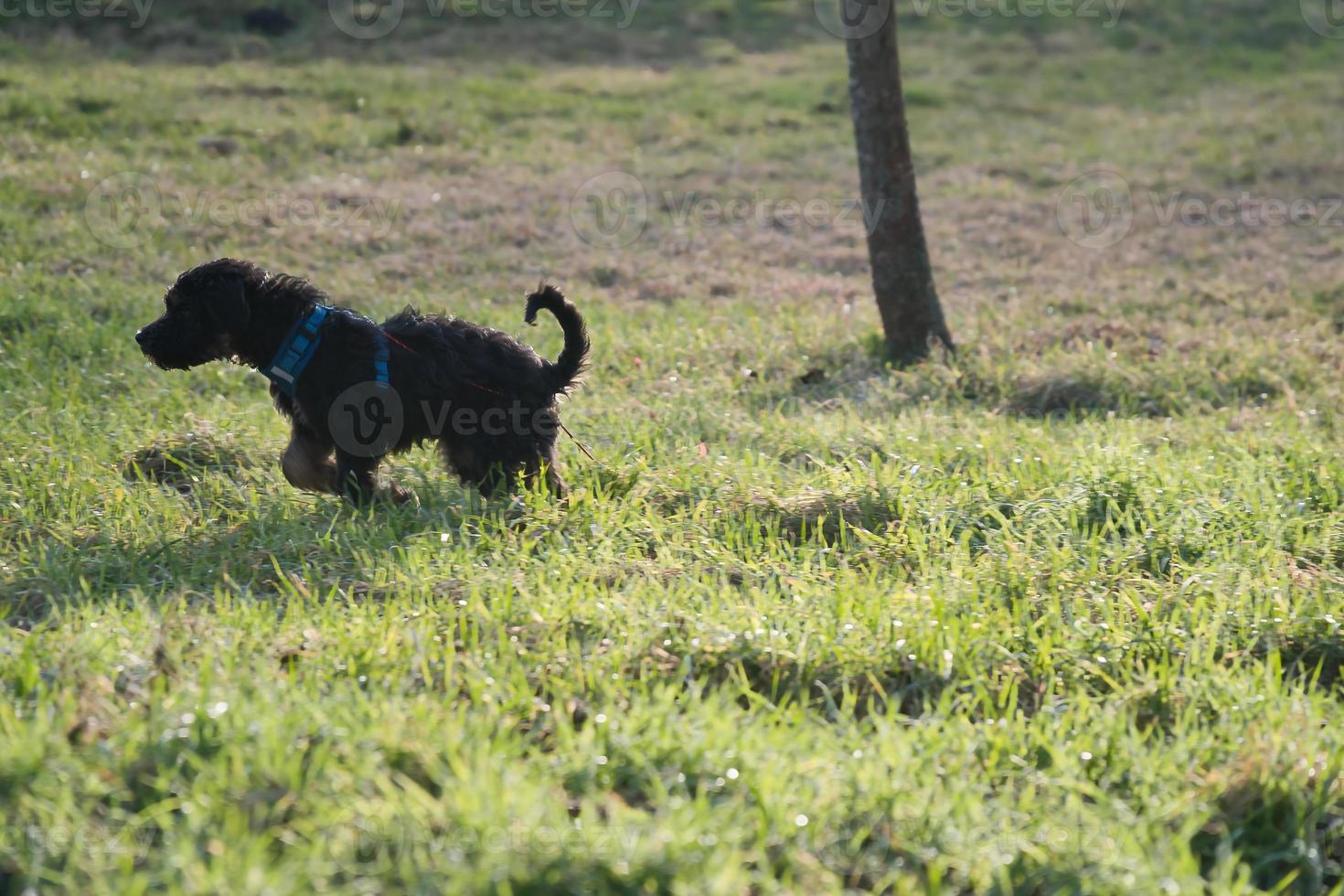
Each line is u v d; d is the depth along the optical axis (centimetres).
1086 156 1648
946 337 924
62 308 899
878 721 357
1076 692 411
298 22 2000
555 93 1805
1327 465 636
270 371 542
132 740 320
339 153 1460
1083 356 902
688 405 761
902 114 888
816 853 304
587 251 1226
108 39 1817
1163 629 438
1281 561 518
